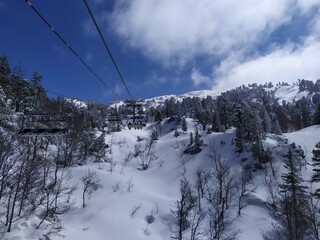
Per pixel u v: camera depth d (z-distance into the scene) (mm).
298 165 77000
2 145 38156
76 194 58531
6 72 80250
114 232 46812
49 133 25031
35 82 93188
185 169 83312
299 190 52531
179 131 133750
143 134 138625
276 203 57062
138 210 54562
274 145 85875
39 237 38500
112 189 63500
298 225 41969
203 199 63812
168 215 54938
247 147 86125
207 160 87188
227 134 100375
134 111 38125
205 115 138250
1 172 40875
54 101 104062
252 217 55562
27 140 49156
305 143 90938
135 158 98688
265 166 75062
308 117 140875
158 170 86750
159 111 171375
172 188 73750
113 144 114062
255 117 86938
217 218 53906
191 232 49250
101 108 157875
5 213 41625
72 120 85062
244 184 63781
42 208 46750
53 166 65938
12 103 76438
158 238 48938
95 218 49312
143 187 71188
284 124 148875
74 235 43312
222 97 130500
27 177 41500
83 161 83562
